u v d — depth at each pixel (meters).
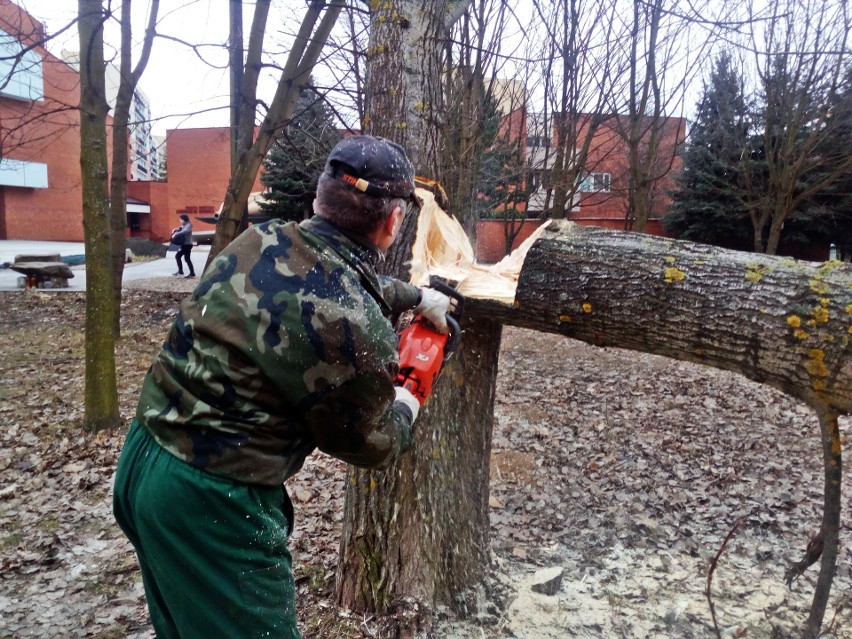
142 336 8.03
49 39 4.30
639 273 1.89
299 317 1.26
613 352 8.02
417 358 1.71
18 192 27.09
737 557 3.28
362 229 1.43
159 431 1.31
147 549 1.33
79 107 4.41
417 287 1.76
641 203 9.46
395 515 2.46
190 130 30.45
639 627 2.65
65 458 4.38
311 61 5.79
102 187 4.64
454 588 2.59
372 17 2.35
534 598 2.82
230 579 1.31
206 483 1.27
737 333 1.77
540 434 5.05
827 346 1.65
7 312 9.46
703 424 5.38
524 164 8.28
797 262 1.79
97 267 4.69
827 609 2.80
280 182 14.48
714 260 1.85
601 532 3.52
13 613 2.71
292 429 1.35
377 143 1.44
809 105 9.21
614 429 5.22
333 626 2.46
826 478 1.84
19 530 3.44
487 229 15.59
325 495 3.89
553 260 1.99
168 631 1.49
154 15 6.90
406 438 1.54
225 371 1.26
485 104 5.48
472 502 2.63
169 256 21.69
